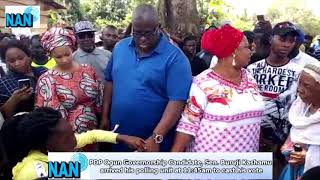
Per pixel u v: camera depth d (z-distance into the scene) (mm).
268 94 3508
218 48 2611
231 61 2641
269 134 3502
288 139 2789
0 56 3643
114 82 3084
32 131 2166
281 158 3383
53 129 2180
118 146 3033
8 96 3443
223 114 2621
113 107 3076
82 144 2684
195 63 4773
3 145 2232
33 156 2213
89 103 3236
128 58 2988
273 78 3492
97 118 3352
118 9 17062
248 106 2654
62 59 3115
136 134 3008
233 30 2615
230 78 2678
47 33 3143
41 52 4449
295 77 3428
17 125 2229
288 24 3439
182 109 2867
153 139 2805
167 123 2834
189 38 5785
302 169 2609
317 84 2443
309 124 2504
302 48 6195
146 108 2939
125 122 3004
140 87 2920
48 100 3096
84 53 4656
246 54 2643
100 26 16203
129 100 2953
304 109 2594
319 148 2506
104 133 2750
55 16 11211
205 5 12391
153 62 2893
